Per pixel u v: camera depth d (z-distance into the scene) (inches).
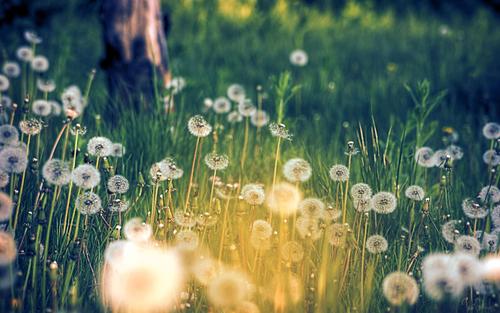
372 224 111.1
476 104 180.4
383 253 108.0
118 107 142.6
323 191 116.0
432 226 111.0
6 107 128.0
